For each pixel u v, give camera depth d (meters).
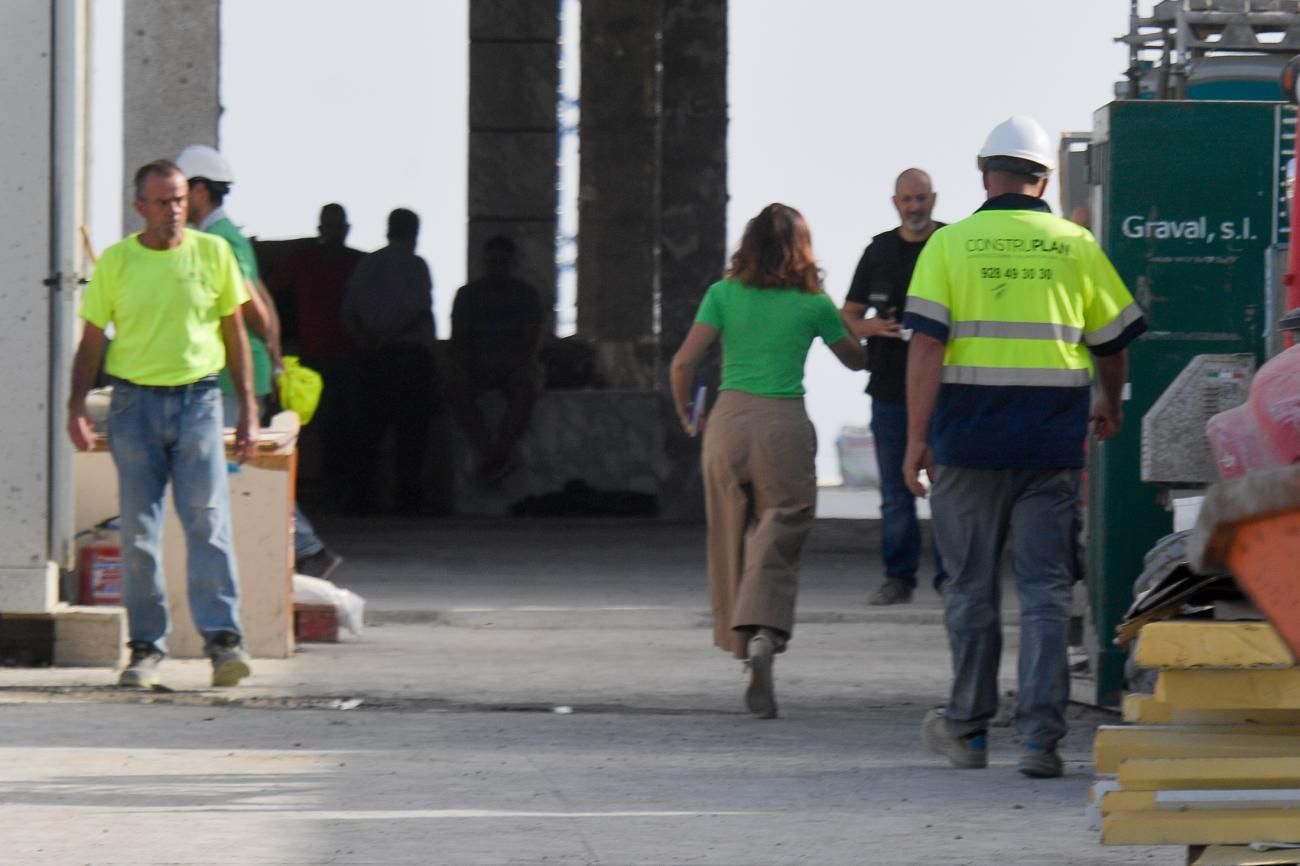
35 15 28.38
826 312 26.52
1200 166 26.00
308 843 18.25
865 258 35.59
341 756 22.73
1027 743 22.06
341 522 54.19
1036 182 22.67
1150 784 15.55
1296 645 12.17
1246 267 25.98
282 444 30.61
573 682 29.19
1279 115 26.03
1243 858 15.12
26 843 18.11
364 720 25.48
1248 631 16.08
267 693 27.42
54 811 19.47
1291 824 15.14
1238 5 27.84
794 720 26.33
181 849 17.95
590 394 56.41
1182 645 16.16
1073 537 22.39
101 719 24.91
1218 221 26.00
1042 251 22.22
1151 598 16.61
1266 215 25.98
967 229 22.33
